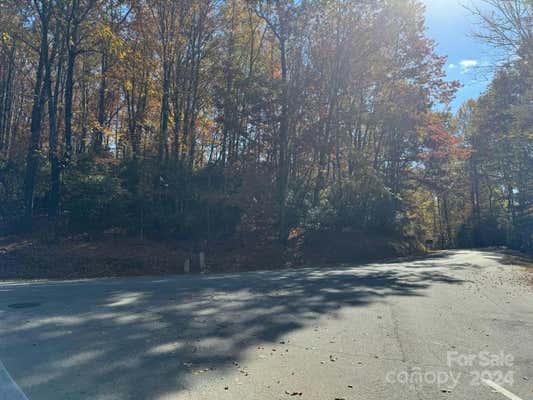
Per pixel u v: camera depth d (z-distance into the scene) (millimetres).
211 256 23891
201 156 34125
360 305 10672
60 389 5086
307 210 30766
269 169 27750
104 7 24938
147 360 6176
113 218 24656
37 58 29703
